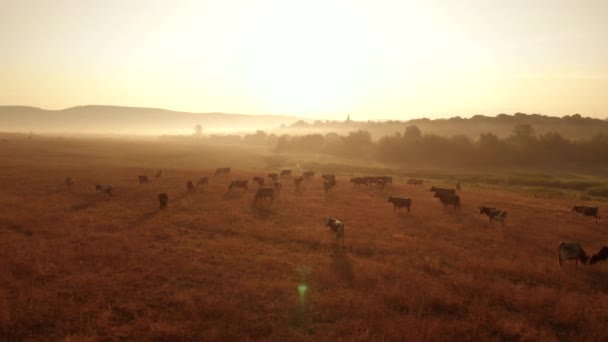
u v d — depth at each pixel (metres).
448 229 20.64
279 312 10.78
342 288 12.55
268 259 14.98
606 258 15.27
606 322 10.55
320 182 40.56
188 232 18.89
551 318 10.86
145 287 12.19
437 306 11.45
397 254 16.41
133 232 18.16
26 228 18.39
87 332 9.40
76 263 13.92
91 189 30.12
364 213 24.50
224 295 11.78
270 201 26.95
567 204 32.06
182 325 9.67
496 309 11.32
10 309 10.20
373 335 9.39
